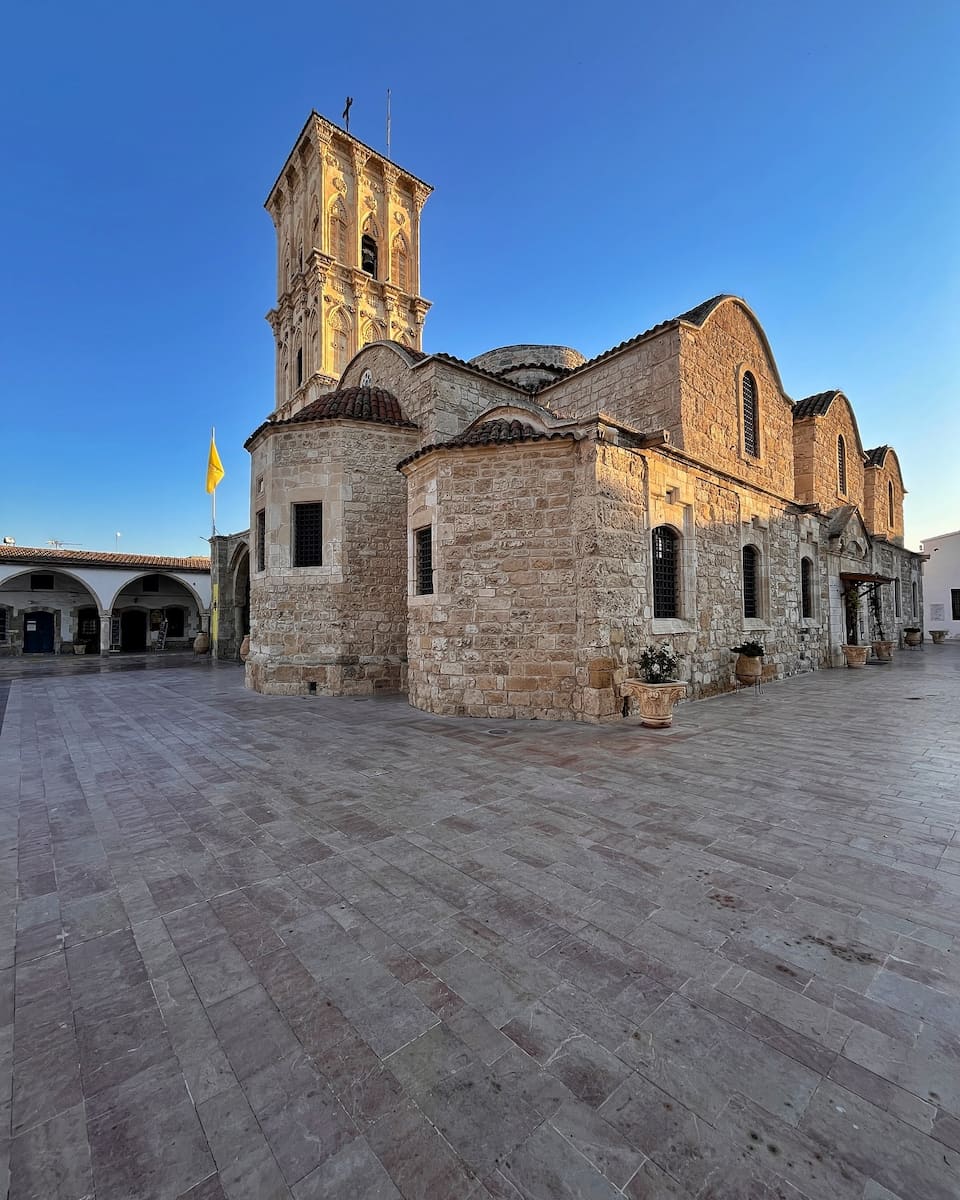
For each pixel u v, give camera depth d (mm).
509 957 3076
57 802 5844
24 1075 2303
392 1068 2314
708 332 14195
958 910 3535
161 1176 1874
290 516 13758
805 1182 1815
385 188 27250
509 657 10242
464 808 5488
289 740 8602
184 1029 2562
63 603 32062
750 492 15117
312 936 3318
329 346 24188
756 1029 2504
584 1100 2146
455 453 10570
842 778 6383
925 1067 2277
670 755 7449
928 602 37188
